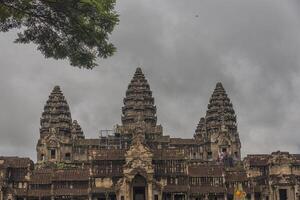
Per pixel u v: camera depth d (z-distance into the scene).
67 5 33.44
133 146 155.00
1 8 33.09
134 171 151.62
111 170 159.38
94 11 34.38
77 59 37.16
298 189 173.12
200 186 165.62
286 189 172.75
